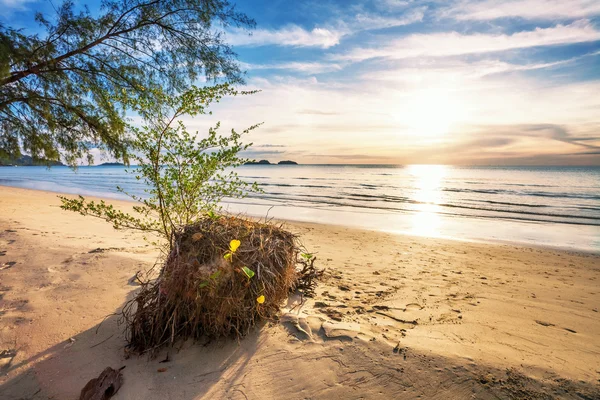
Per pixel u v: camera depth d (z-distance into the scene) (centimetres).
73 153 689
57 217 909
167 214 345
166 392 208
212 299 247
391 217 1337
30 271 421
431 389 199
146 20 623
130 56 641
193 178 352
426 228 1102
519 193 2464
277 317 289
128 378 220
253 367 228
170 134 339
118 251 524
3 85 535
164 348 250
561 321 312
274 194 2325
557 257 705
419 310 329
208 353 244
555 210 1575
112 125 630
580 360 225
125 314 284
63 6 553
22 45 507
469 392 195
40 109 601
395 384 205
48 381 221
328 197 2156
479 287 438
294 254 343
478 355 227
